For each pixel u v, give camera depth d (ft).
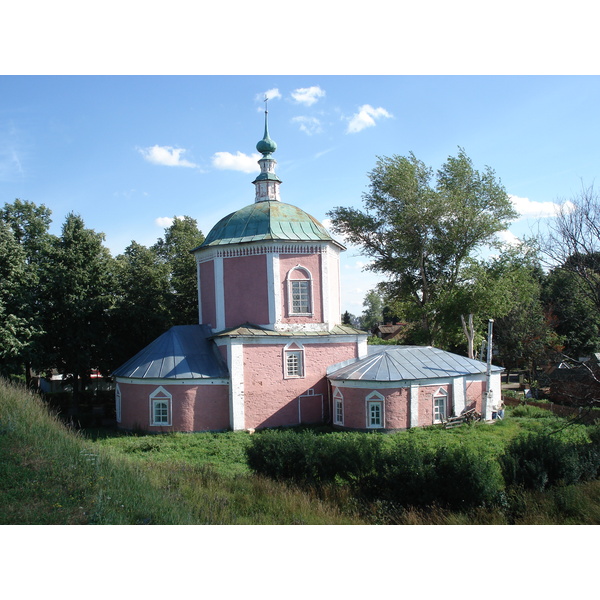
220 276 90.33
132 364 86.89
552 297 141.49
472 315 120.57
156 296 111.34
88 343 101.81
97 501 35.01
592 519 40.63
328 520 40.16
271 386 85.46
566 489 44.14
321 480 49.08
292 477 49.24
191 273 129.29
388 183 125.80
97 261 101.81
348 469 48.60
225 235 91.56
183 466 53.01
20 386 59.06
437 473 44.80
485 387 92.79
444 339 135.03
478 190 126.00
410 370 85.10
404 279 135.54
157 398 82.58
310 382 88.69
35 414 50.42
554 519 41.01
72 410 105.70
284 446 50.85
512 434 79.30
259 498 43.93
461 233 124.26
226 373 84.02
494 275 121.90
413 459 45.91
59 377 160.56
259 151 101.55
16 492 35.45
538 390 130.72
